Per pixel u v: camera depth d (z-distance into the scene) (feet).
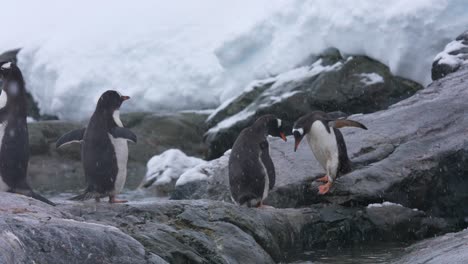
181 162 60.39
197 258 29.55
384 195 39.55
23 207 27.91
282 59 70.13
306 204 40.75
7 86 34.19
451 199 40.98
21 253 22.65
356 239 38.14
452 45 56.90
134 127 75.66
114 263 24.41
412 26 61.36
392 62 62.49
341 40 65.77
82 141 36.42
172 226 32.09
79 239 24.30
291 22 71.51
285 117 62.75
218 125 65.26
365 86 62.13
